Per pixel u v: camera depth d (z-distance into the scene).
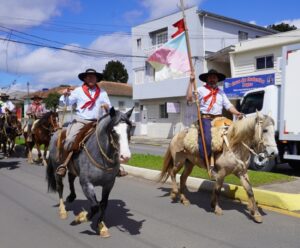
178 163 8.33
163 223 6.81
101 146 5.83
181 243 5.79
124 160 5.29
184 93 29.56
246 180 6.95
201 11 28.50
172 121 31.42
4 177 11.86
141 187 10.07
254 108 12.91
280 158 12.37
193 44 28.89
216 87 7.77
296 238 5.93
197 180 9.68
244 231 6.30
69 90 7.20
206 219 7.02
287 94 11.77
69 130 6.79
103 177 5.99
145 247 5.66
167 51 8.69
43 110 16.39
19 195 9.20
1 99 16.98
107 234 6.11
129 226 6.66
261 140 6.45
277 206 7.70
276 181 9.53
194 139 7.61
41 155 15.80
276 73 21.22
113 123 5.53
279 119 12.16
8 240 6.02
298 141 11.76
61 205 7.37
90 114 6.92
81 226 6.70
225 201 8.35
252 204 6.91
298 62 11.51
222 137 7.04
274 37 23.81
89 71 6.79
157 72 8.88
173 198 8.58
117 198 8.79
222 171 7.12
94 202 5.97
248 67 25.55
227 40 30.64
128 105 43.09
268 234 6.13
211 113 7.67
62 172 6.45
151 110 33.59
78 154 6.23
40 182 10.95
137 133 35.31
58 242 5.92
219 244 5.72
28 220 7.09
